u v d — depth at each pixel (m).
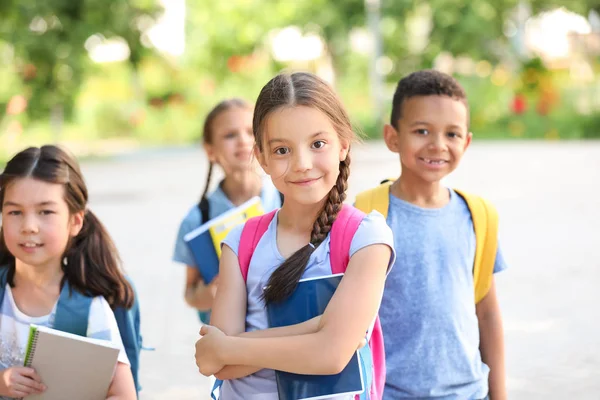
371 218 2.58
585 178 16.66
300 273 2.49
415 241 3.32
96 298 3.16
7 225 3.05
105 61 40.34
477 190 15.24
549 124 30.59
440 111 3.31
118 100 43.22
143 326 7.20
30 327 2.85
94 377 2.89
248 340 2.45
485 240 3.41
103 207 14.96
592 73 34.69
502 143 28.03
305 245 2.57
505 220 12.14
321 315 2.46
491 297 3.48
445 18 33.47
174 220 13.31
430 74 3.40
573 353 6.16
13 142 27.36
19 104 25.78
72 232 3.17
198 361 2.53
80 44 25.25
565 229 11.30
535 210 12.92
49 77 25.86
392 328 3.27
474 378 3.30
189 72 39.47
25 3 24.06
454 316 3.27
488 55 34.62
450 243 3.33
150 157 27.36
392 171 18.72
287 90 2.50
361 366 2.47
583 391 5.39
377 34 33.81
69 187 3.09
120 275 3.26
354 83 38.50
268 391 2.52
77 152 28.59
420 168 3.34
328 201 2.57
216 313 2.62
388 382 3.24
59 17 24.86
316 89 2.51
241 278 2.64
